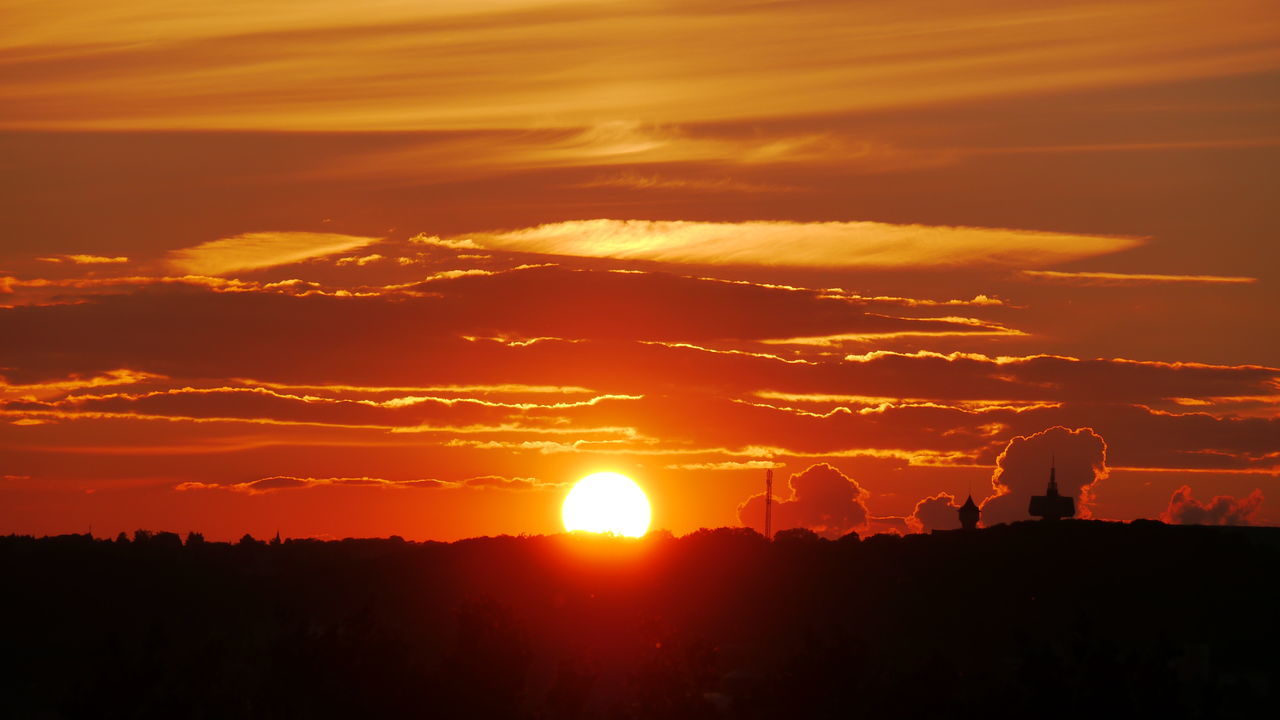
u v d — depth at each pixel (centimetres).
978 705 18825
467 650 19712
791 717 19688
